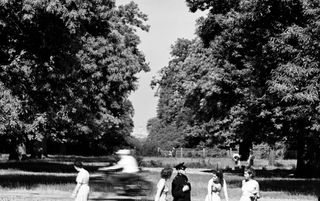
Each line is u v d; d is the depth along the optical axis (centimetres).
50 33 2766
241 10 3078
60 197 2358
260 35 3006
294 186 3136
